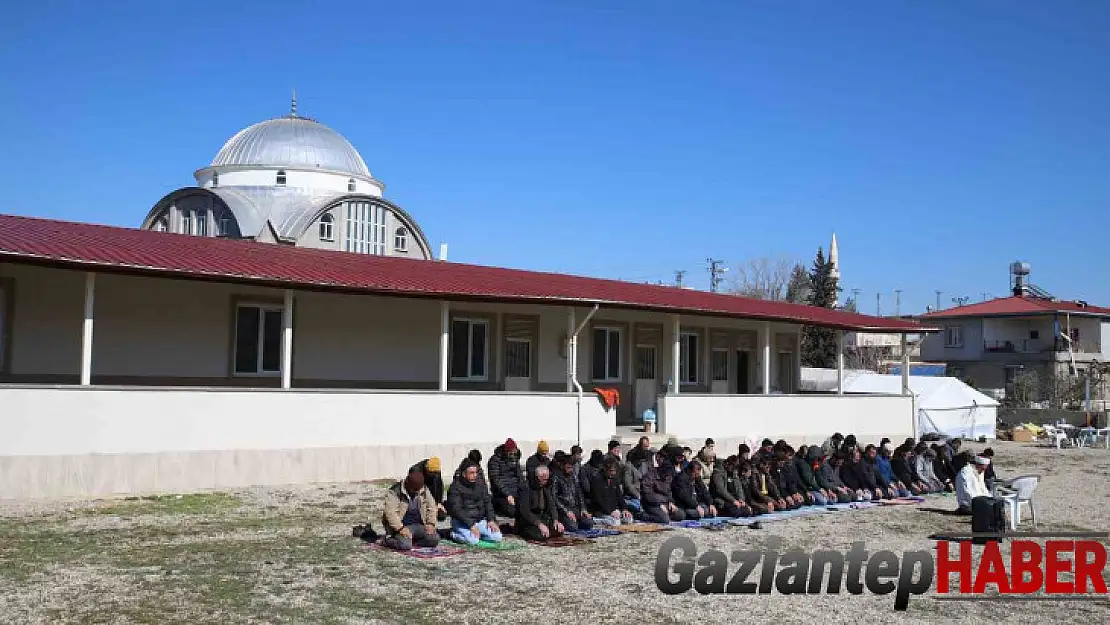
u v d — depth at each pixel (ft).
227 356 63.21
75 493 48.88
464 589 32.68
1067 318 185.37
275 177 161.48
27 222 60.13
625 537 44.14
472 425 63.72
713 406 79.36
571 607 30.71
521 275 82.43
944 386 124.26
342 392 58.23
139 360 59.47
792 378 104.99
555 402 67.82
